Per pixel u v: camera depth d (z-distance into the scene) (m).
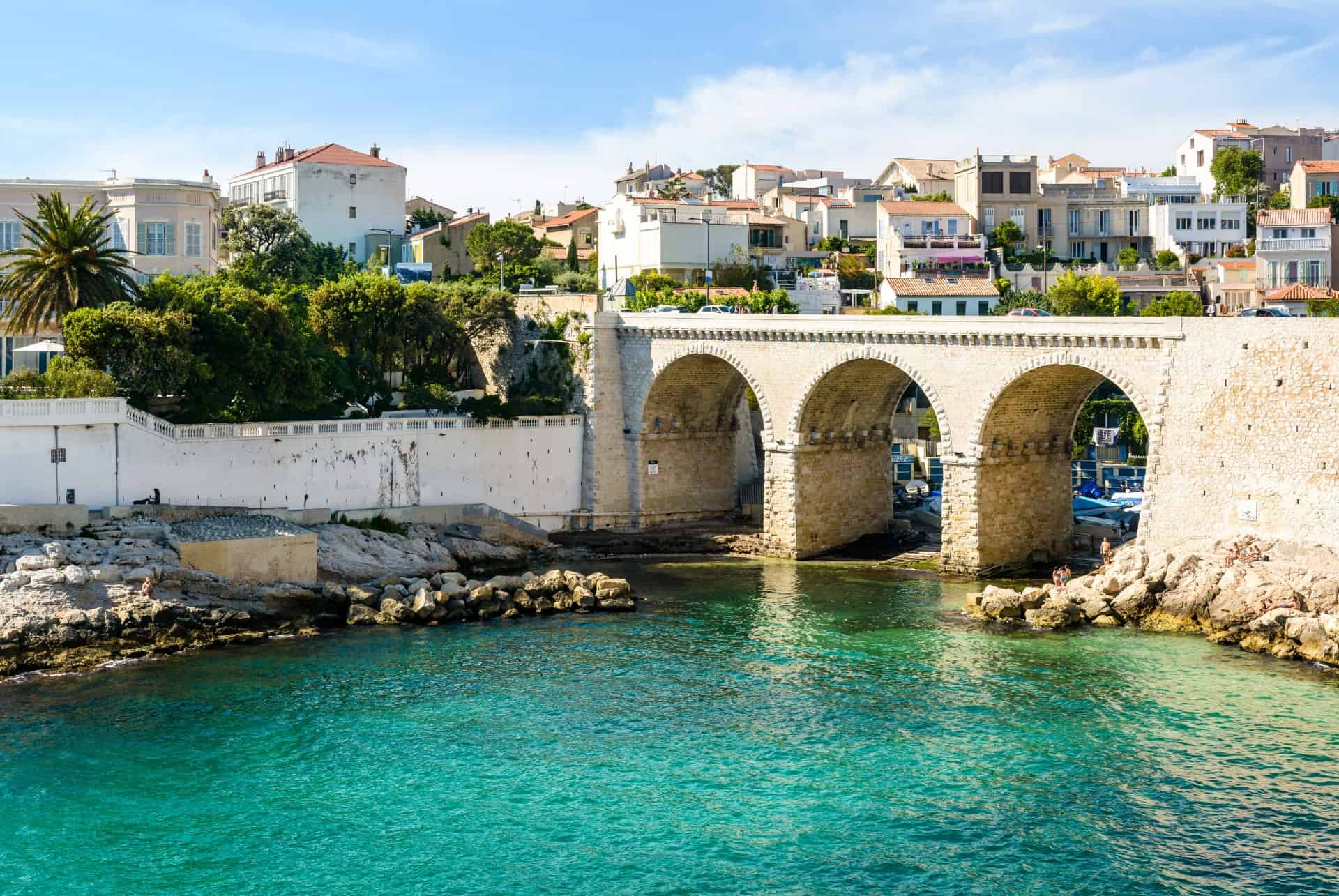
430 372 123.44
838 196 198.00
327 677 75.56
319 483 102.69
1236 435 84.75
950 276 157.50
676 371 117.69
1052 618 85.19
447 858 54.25
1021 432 100.44
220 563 87.00
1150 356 88.25
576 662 78.88
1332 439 80.88
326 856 54.41
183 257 124.81
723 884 52.28
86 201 101.94
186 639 80.56
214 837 55.75
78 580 79.25
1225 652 78.88
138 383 95.94
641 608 92.31
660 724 68.19
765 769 62.53
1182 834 55.88
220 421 101.06
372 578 95.44
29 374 94.31
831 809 58.41
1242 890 51.62
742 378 122.50
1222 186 185.62
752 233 170.62
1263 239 154.75
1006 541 100.75
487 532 110.00
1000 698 71.38
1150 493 88.25
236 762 63.09
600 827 56.84
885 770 62.28
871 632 84.75
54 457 89.44
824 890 51.78
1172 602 83.88
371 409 114.00
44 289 97.81
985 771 61.97
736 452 127.94
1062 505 105.38
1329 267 150.88
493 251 165.75
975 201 174.62
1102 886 51.94
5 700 70.44
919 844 55.22
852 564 107.00
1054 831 56.19
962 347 97.38
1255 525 83.81
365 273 143.62
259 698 71.69
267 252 145.75
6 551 82.25
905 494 132.00
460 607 89.38
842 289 160.12
